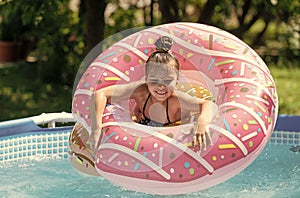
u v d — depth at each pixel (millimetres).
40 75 11039
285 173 5246
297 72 12062
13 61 13023
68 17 9664
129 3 10117
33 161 5688
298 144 6121
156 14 10727
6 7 8961
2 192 4797
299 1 8266
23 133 5844
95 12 8555
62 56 10672
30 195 4754
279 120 6223
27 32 12234
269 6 8781
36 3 8711
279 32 11305
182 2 10281
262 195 4715
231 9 10242
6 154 5699
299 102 9680
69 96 9938
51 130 6016
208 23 9219
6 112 9047
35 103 9578
